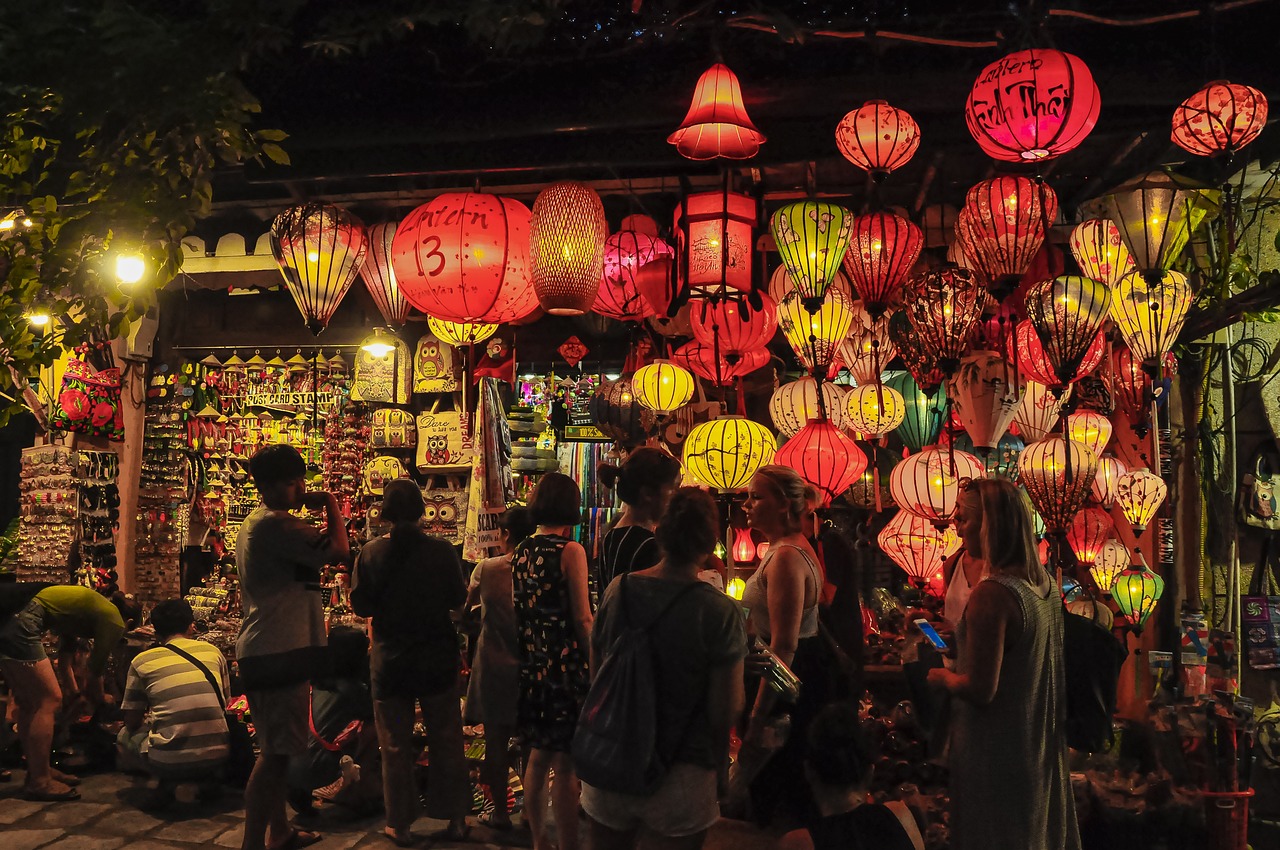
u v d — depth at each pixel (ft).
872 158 13.42
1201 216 15.72
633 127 15.19
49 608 18.43
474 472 21.83
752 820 14.58
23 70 14.69
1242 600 20.88
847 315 15.62
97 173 15.67
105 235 15.62
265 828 14.11
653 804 9.27
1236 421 21.21
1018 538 10.67
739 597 19.27
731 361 15.84
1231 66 13.94
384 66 15.44
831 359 16.02
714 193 13.97
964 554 14.80
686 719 9.38
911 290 13.78
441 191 17.40
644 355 20.43
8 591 17.42
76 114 15.10
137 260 15.75
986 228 13.29
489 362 22.27
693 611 9.50
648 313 16.16
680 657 9.41
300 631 14.37
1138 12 14.15
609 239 15.88
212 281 24.39
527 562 14.17
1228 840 14.99
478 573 17.63
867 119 13.29
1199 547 20.95
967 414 15.75
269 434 24.93
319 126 15.65
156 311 24.84
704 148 14.15
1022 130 12.00
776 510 12.85
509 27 14.66
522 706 14.05
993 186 13.26
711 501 10.04
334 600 23.99
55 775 18.11
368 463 24.26
